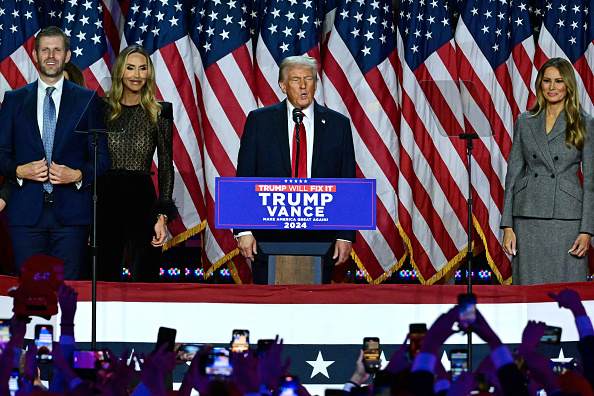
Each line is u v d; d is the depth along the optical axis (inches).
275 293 569.0
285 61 683.4
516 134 741.9
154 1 973.2
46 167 675.4
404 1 1008.9
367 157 973.8
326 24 1018.1
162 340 336.8
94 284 551.5
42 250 688.4
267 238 636.7
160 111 742.5
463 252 974.4
